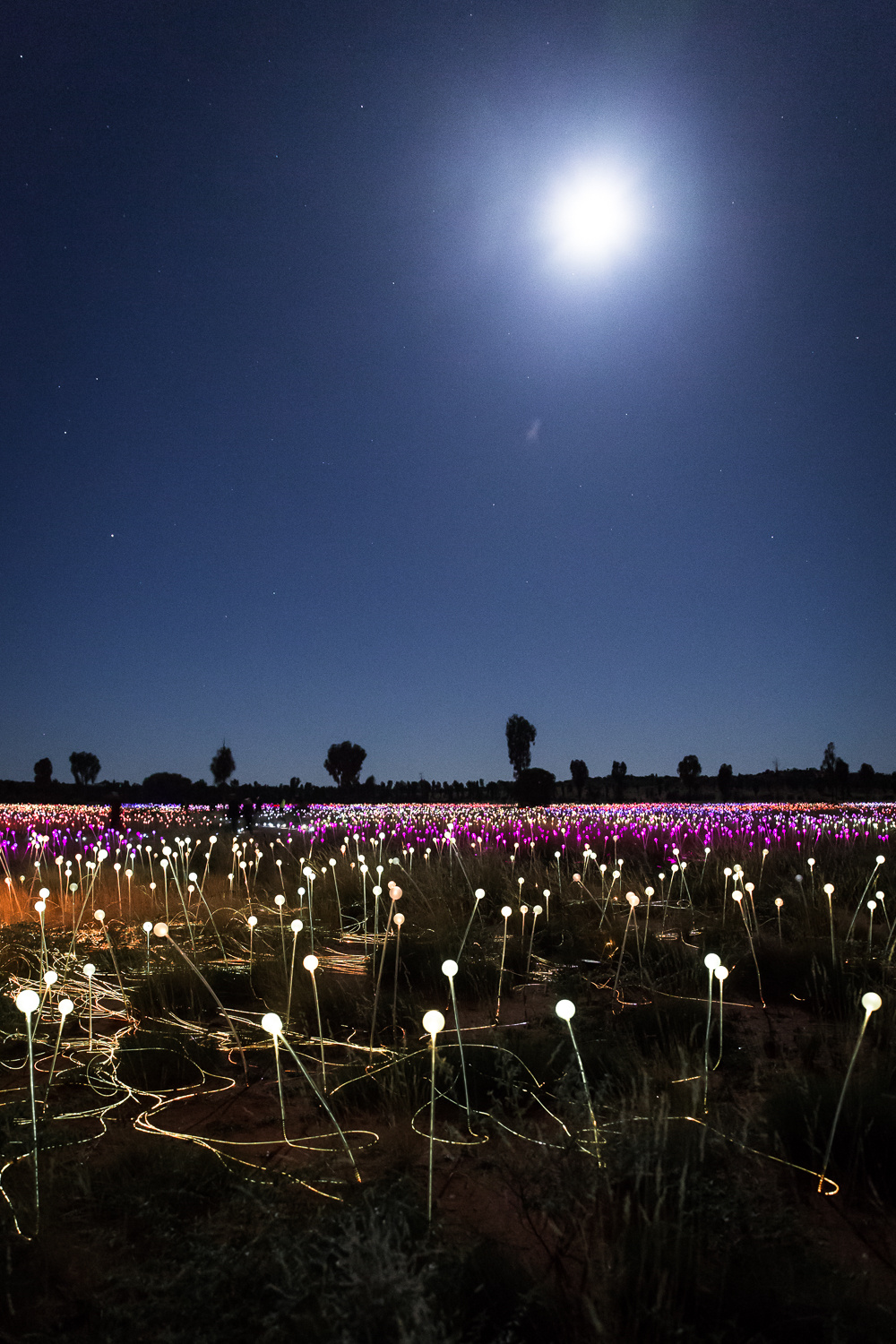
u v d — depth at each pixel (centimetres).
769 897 950
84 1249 274
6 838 1655
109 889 1065
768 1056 456
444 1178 324
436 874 1031
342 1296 235
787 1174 321
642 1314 231
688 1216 276
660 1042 466
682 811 2873
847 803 3722
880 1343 225
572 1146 326
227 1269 254
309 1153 347
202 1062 455
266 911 934
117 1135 361
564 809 3216
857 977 579
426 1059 426
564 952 731
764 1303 239
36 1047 493
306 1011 542
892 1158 319
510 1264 251
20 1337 235
